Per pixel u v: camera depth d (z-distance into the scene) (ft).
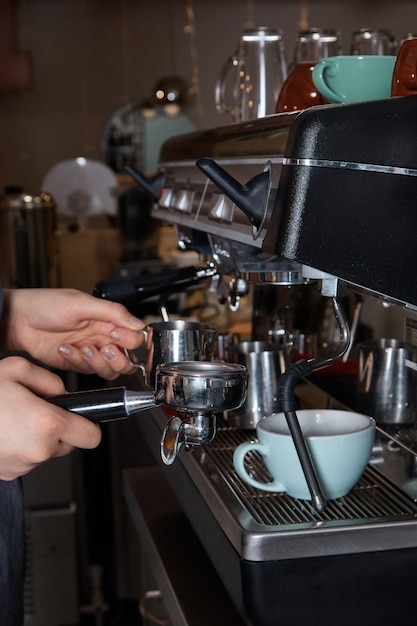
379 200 2.64
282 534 2.89
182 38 12.39
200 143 4.13
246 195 2.90
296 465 3.16
